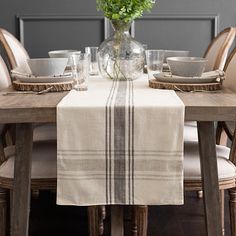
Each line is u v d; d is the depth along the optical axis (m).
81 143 1.24
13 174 1.52
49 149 1.75
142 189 1.27
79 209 2.47
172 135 1.23
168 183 1.27
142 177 1.27
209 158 1.37
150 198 1.28
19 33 3.41
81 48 3.44
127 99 1.33
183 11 3.40
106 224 2.23
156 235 2.13
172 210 2.46
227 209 2.43
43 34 3.44
